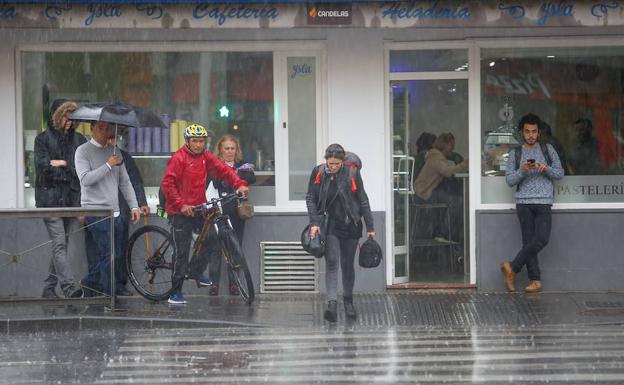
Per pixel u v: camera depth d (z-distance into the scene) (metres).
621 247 18.41
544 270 18.42
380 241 18.38
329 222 16.02
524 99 18.66
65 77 18.66
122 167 17.36
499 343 14.36
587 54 18.66
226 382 12.02
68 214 16.22
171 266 17.25
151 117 17.14
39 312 16.19
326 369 12.71
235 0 16.83
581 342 14.38
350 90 18.36
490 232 18.48
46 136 17.33
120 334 15.40
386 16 17.03
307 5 16.92
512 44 18.48
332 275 16.02
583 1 17.03
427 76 18.59
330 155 15.80
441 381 11.97
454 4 17.03
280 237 18.58
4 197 18.44
